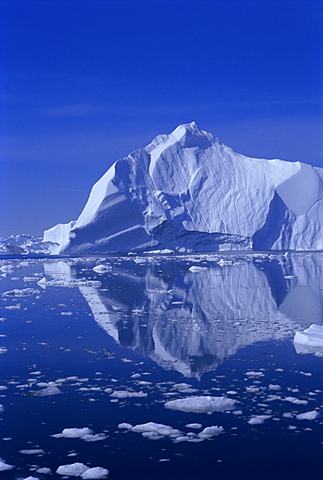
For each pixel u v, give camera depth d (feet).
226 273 111.55
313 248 252.83
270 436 23.26
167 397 28.76
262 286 84.12
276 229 254.27
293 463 20.84
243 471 20.29
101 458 21.53
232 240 244.83
